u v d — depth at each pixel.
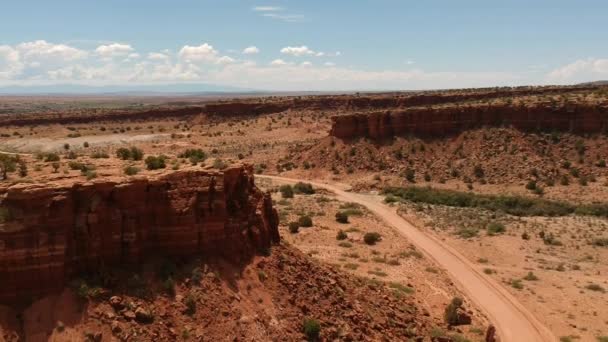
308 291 31.58
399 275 50.56
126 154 33.78
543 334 41.47
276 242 34.56
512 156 109.56
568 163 105.00
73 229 23.86
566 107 113.56
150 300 25.06
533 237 70.88
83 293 23.34
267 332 27.06
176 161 32.31
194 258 27.81
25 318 22.03
